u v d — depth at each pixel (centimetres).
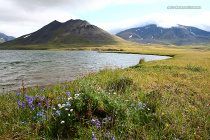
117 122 415
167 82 986
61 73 1680
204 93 743
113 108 466
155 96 630
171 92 757
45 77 1448
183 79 1084
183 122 448
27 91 725
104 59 4078
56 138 359
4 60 3569
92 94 491
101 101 480
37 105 489
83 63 2894
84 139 349
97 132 367
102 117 449
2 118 418
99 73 1411
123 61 3500
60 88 751
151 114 488
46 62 3072
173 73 1326
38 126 370
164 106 539
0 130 357
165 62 2547
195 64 2139
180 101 633
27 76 1505
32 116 426
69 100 493
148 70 1516
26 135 342
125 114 449
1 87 1066
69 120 402
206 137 396
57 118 404
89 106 445
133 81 885
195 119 470
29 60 3581
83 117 411
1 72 1761
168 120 462
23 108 449
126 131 396
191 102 636
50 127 379
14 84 1162
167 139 381
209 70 1513
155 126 429
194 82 990
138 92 716
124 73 1293
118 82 848
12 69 2022
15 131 360
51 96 567
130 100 573
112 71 1461
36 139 337
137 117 458
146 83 923
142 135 380
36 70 1923
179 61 2698
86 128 378
